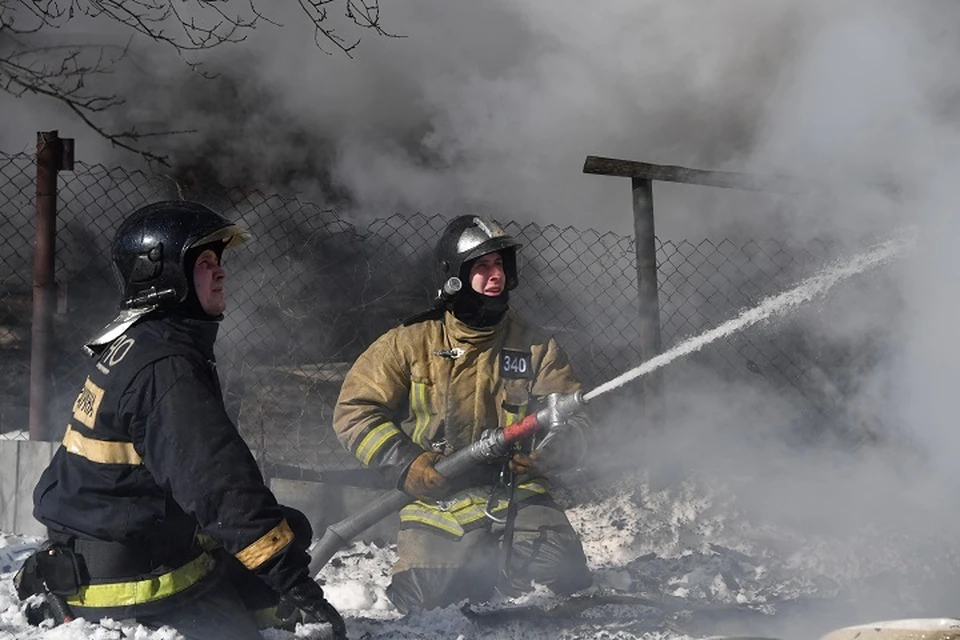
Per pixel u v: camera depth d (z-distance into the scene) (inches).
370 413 181.2
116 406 123.2
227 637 130.1
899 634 124.8
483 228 181.2
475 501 181.5
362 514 178.1
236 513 120.9
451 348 184.4
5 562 199.9
